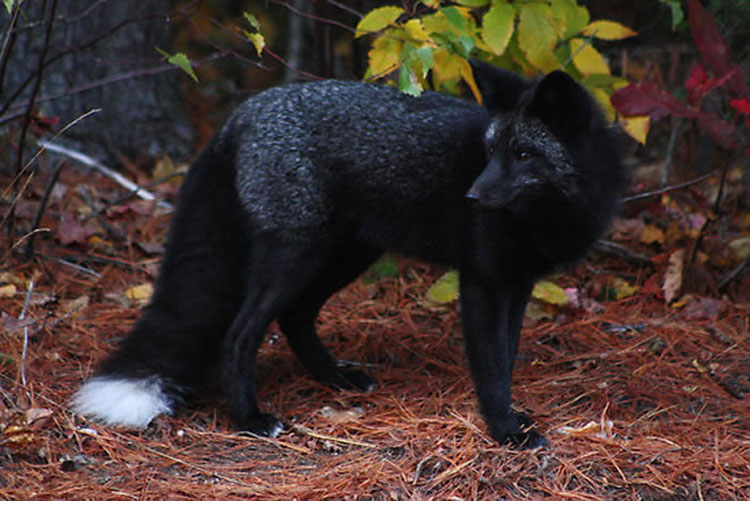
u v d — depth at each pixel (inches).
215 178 311.7
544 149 269.7
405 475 256.4
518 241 283.0
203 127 629.6
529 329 377.4
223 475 259.4
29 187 447.5
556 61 335.6
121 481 252.7
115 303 384.5
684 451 270.2
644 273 427.2
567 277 422.3
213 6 731.4
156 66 557.6
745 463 262.4
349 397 319.3
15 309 359.6
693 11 378.3
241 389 294.2
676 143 518.0
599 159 287.3
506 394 283.0
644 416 295.9
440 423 289.3
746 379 327.9
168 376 301.6
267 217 296.0
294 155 296.5
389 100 304.3
